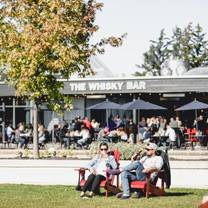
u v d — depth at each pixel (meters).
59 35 25.50
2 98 43.00
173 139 32.62
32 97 26.20
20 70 26.09
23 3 25.97
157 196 14.09
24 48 25.94
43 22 25.75
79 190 15.07
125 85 41.09
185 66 72.38
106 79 41.38
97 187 13.91
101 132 33.12
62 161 22.28
